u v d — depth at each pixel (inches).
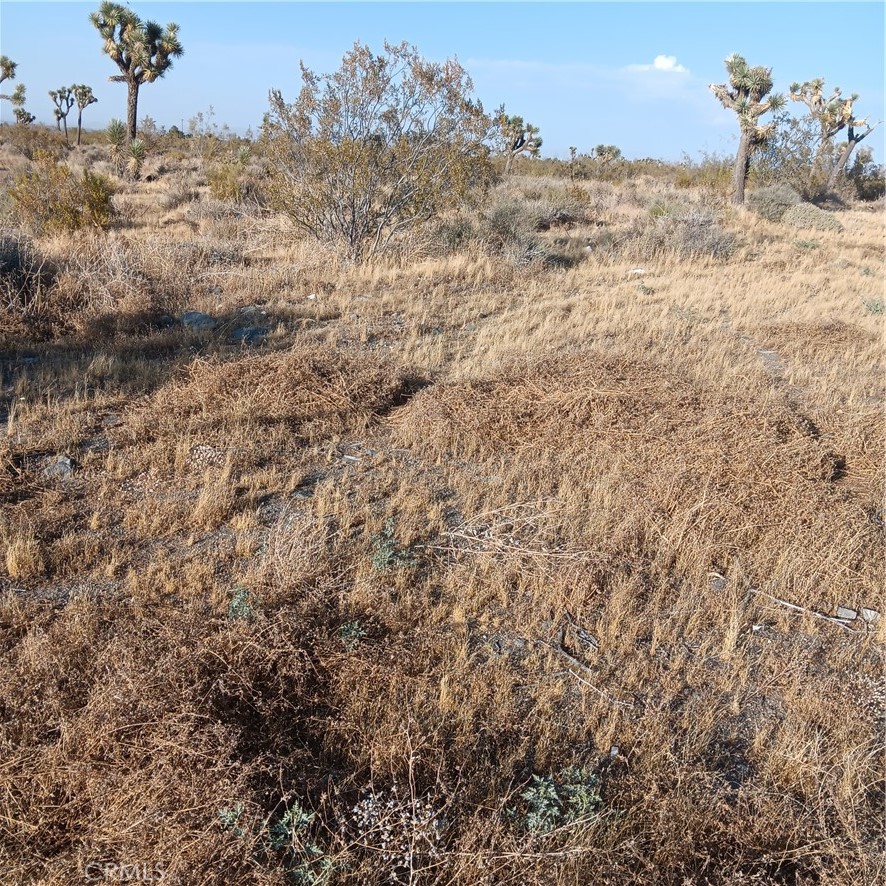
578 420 256.4
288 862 102.3
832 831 117.6
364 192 510.6
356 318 399.2
